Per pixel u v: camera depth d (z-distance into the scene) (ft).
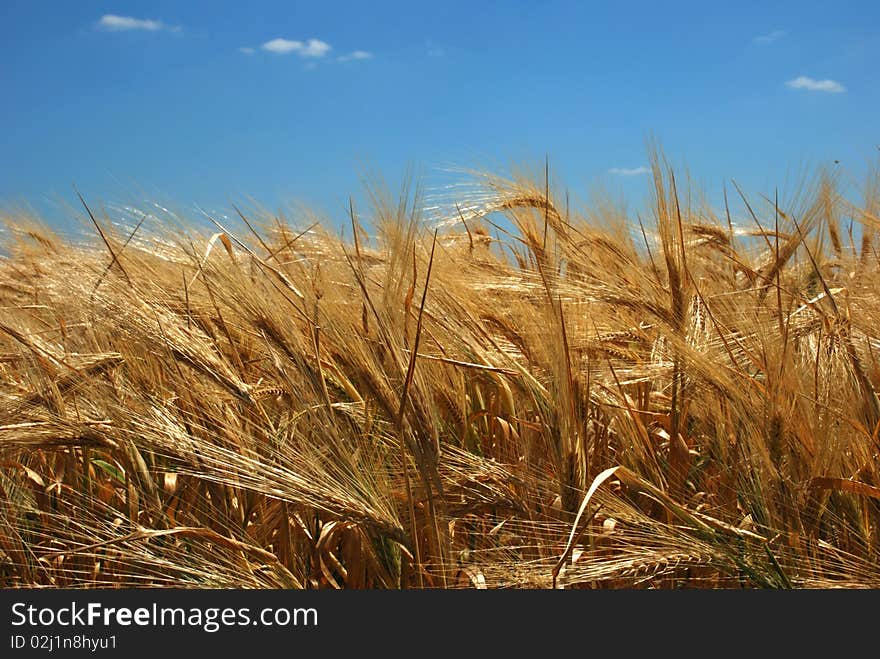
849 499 4.73
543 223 6.11
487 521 5.03
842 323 5.06
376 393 4.62
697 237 6.58
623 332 5.49
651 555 4.51
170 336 4.86
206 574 4.63
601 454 5.05
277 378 5.11
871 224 6.45
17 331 5.04
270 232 6.20
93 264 5.32
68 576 5.05
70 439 4.82
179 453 4.70
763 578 4.48
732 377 4.94
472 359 5.20
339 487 4.62
